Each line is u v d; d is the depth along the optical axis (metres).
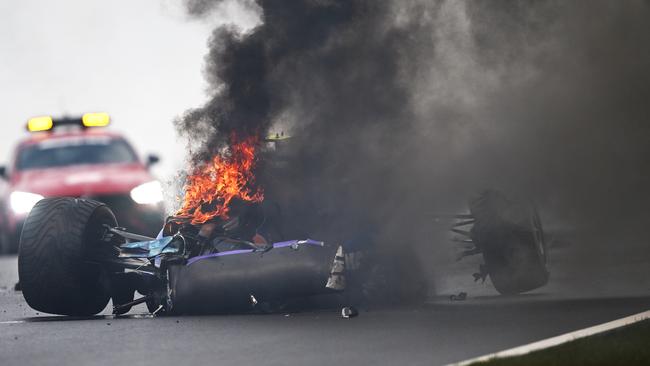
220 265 25.22
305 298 27.17
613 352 18.78
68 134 53.22
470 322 23.22
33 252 26.16
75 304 26.50
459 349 19.73
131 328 23.59
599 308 24.92
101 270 27.08
